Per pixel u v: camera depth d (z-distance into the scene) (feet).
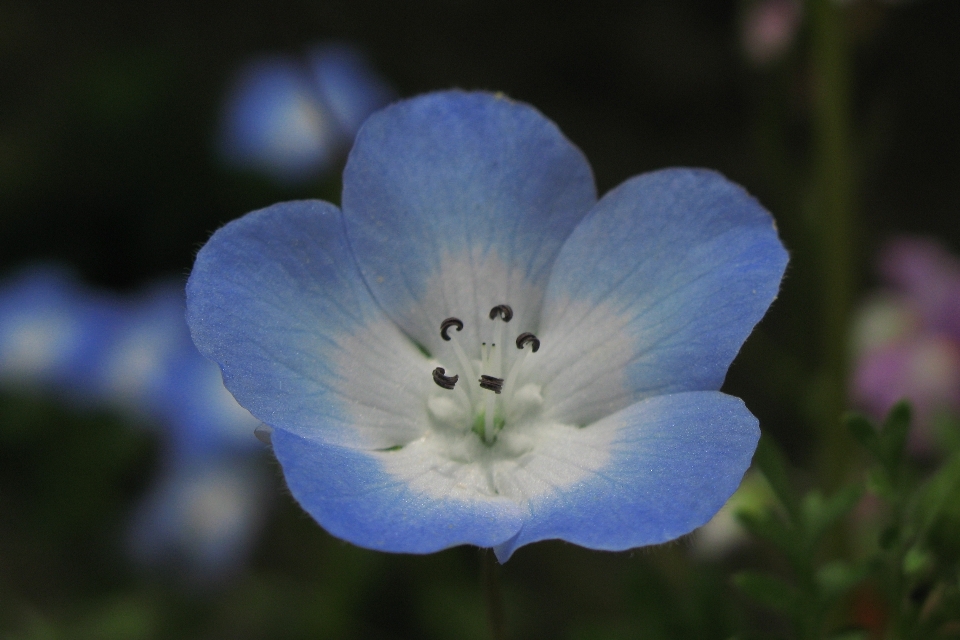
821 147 0.64
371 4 1.07
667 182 0.55
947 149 0.98
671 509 0.52
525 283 0.56
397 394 0.55
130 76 1.01
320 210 0.54
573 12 1.08
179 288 0.79
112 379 0.77
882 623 0.61
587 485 0.54
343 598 0.72
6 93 1.07
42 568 0.79
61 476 0.79
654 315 0.55
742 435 0.52
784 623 0.71
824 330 0.65
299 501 0.52
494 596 0.55
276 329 0.54
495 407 0.55
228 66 1.02
